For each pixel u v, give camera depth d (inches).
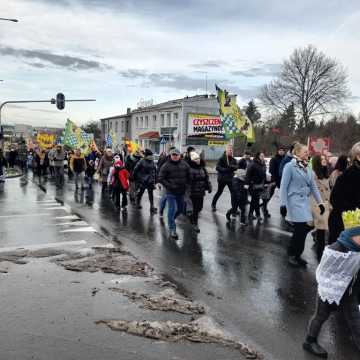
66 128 967.6
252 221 422.9
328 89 2423.7
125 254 284.2
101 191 679.1
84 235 343.9
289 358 151.0
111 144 1155.3
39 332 165.5
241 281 234.2
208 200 596.1
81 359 145.5
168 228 380.8
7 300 198.2
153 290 214.4
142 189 494.6
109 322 174.9
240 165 484.7
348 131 2539.4
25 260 266.7
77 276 234.8
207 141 2003.0
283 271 253.3
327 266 150.3
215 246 314.5
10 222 400.8
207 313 189.2
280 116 2529.5
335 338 167.9
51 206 510.9
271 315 188.7
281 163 413.4
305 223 261.9
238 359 147.4
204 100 2050.9
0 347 153.1
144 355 148.8
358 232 145.7
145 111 2331.4
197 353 150.9
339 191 218.7
